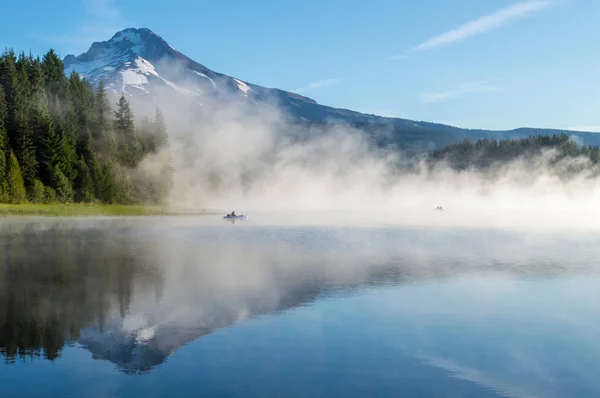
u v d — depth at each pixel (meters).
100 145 134.88
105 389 14.06
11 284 28.61
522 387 14.52
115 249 46.34
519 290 28.00
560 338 19.05
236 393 13.86
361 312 22.61
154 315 21.81
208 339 18.56
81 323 20.53
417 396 13.79
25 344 17.88
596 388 14.52
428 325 20.62
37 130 118.62
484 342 18.47
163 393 13.82
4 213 95.44
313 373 15.33
